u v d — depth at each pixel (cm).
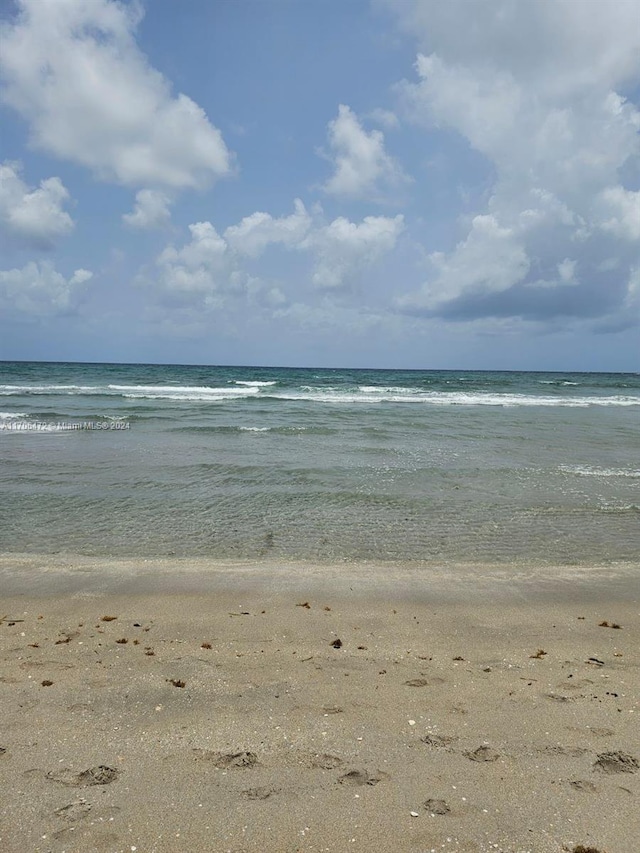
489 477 1287
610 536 885
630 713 395
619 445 1773
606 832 278
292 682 434
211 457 1473
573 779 320
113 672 443
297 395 3897
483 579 697
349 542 842
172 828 275
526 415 2739
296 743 350
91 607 588
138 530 880
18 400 3153
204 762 329
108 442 1695
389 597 633
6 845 261
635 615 595
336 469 1341
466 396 4062
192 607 593
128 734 357
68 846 261
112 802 293
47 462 1380
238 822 280
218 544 822
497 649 508
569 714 392
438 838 271
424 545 834
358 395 3994
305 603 610
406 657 487
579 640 530
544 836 274
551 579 700
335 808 291
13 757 329
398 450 1625
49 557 750
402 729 369
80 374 6550
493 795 304
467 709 397
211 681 432
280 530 894
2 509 979
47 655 472
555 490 1173
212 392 4044
